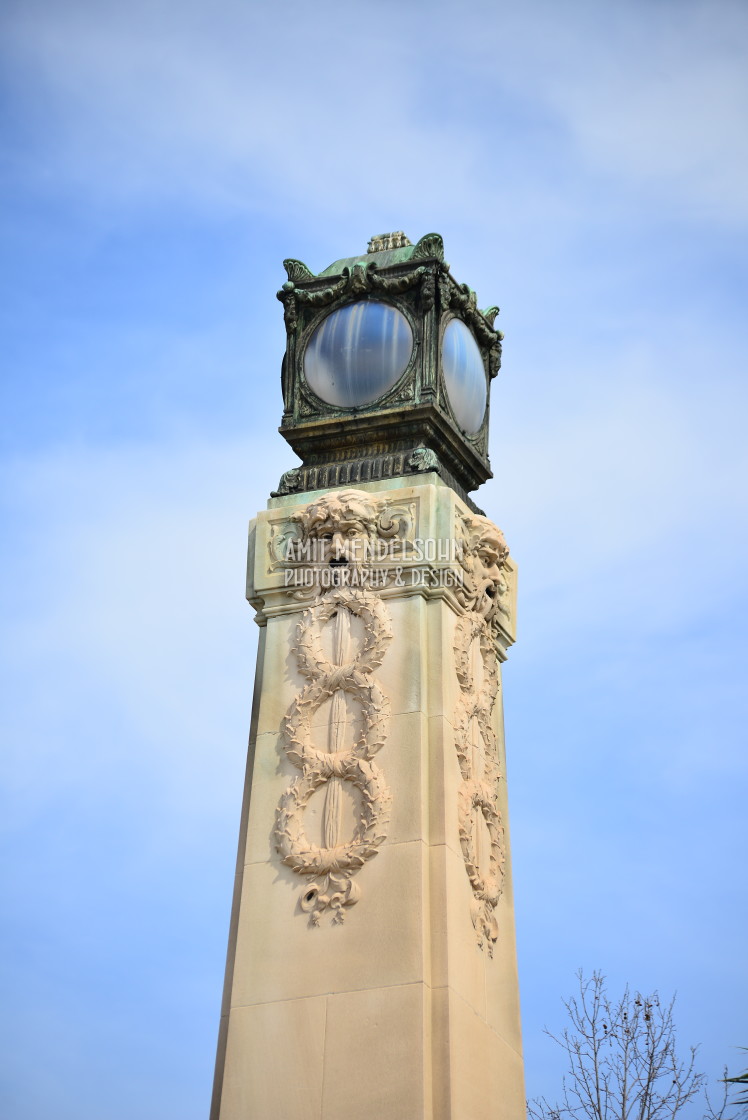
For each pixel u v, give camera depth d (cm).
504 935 2020
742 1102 2375
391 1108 1792
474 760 2017
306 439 2164
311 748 1983
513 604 2234
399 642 2003
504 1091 1916
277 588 2078
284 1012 1872
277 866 1942
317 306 2211
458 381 2197
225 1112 1845
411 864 1891
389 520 2055
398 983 1842
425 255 2183
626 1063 2731
